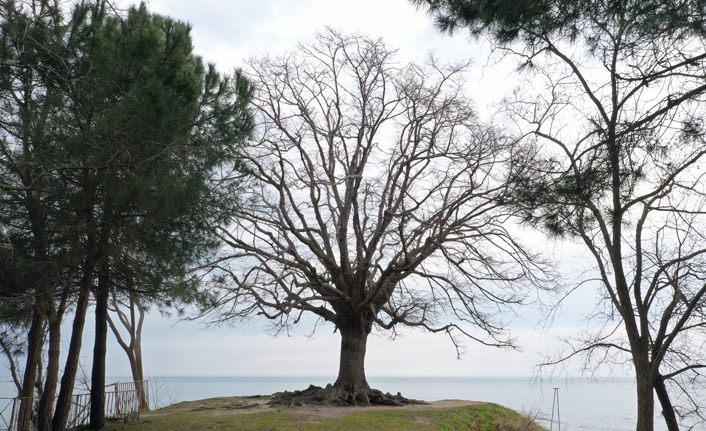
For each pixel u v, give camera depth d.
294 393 28.20
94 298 19.95
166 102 14.69
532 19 8.61
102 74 14.00
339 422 20.31
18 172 13.59
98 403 18.81
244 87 19.36
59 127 13.47
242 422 20.11
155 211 13.99
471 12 8.99
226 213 17.27
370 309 27.14
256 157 25.81
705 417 10.03
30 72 13.16
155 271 16.00
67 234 14.32
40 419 15.41
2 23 12.48
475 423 22.56
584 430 27.72
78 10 15.27
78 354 16.44
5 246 13.51
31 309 14.01
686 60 7.49
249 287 24.77
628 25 7.54
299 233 26.91
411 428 20.06
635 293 10.24
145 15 17.06
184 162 15.02
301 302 25.81
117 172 14.02
